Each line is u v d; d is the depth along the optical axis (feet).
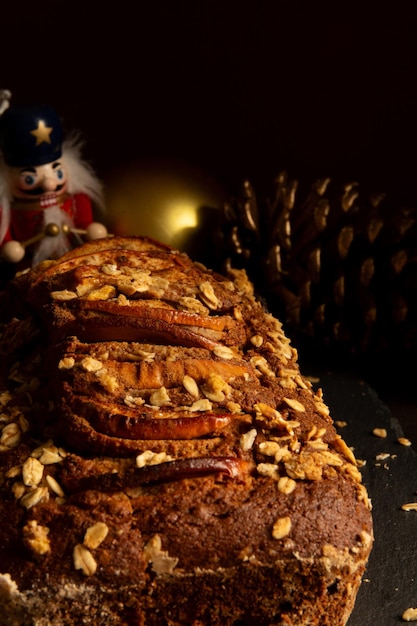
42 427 1.25
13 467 1.20
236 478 1.17
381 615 1.23
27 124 1.67
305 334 1.78
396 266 1.67
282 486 1.17
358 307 1.72
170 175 1.94
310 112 2.11
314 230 1.70
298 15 2.05
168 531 1.12
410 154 2.10
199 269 1.53
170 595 1.12
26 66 2.08
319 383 1.70
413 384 1.75
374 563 1.31
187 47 2.08
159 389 1.24
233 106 2.11
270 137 2.13
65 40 2.07
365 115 2.10
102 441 1.18
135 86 2.10
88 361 1.26
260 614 1.15
